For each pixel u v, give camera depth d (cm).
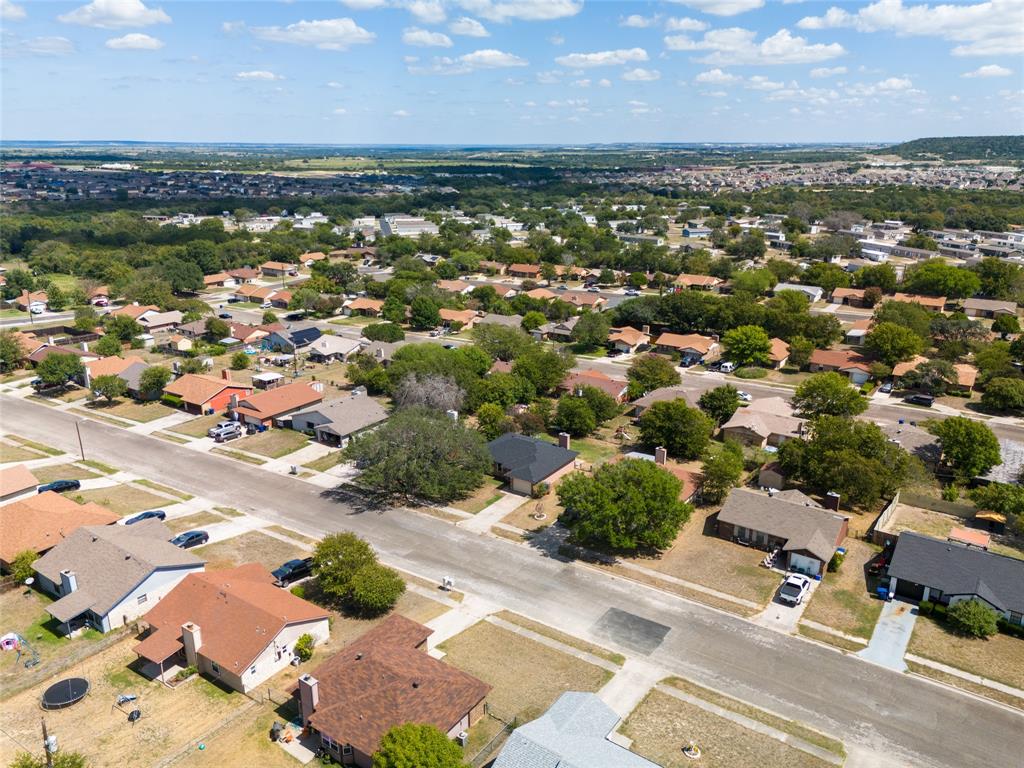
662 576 5731
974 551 5456
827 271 17288
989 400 9688
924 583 5300
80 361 10619
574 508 6066
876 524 6322
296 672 4562
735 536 6334
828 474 6862
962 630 5012
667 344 12588
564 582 5641
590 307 15438
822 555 5656
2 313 15350
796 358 11762
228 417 9481
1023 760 3884
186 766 3791
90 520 6138
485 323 12575
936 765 3853
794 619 5156
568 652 4772
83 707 4244
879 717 4200
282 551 6069
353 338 13338
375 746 3678
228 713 4197
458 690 4062
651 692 4394
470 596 5434
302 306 15325
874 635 4969
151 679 4509
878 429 7231
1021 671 4603
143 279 16712
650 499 5903
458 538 6334
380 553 6053
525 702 4284
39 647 4809
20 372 11438
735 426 8500
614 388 9944
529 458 7506
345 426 8556
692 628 5056
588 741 3653
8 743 3941
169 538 5941
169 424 9219
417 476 6825
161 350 12538
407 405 8906
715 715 4200
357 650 4406
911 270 16938
